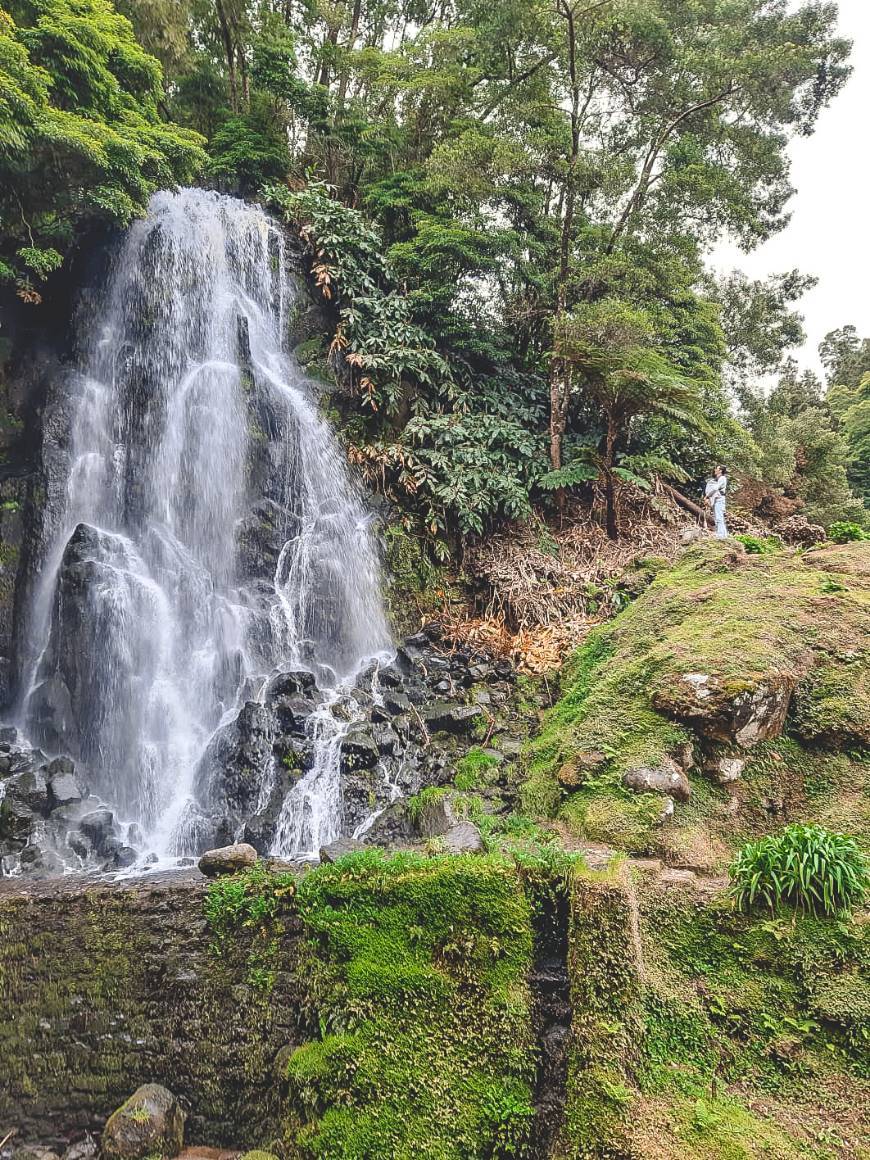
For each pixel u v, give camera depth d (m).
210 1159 3.97
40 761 6.86
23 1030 4.34
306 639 8.64
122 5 11.29
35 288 9.16
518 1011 3.77
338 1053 3.82
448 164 11.05
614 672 6.37
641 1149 3.16
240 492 9.09
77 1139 4.18
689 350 12.65
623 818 4.85
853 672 5.45
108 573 7.58
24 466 8.43
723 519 9.82
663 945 3.94
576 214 12.80
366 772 6.43
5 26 6.96
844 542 8.48
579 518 11.02
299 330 10.83
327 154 13.50
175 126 9.70
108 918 4.52
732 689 5.10
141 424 8.92
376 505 10.00
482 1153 3.54
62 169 7.59
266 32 13.02
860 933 3.71
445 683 7.87
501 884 4.04
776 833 4.82
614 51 12.11
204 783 6.71
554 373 11.01
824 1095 3.37
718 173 12.61
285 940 4.30
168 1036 4.27
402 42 14.84
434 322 11.77
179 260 9.83
